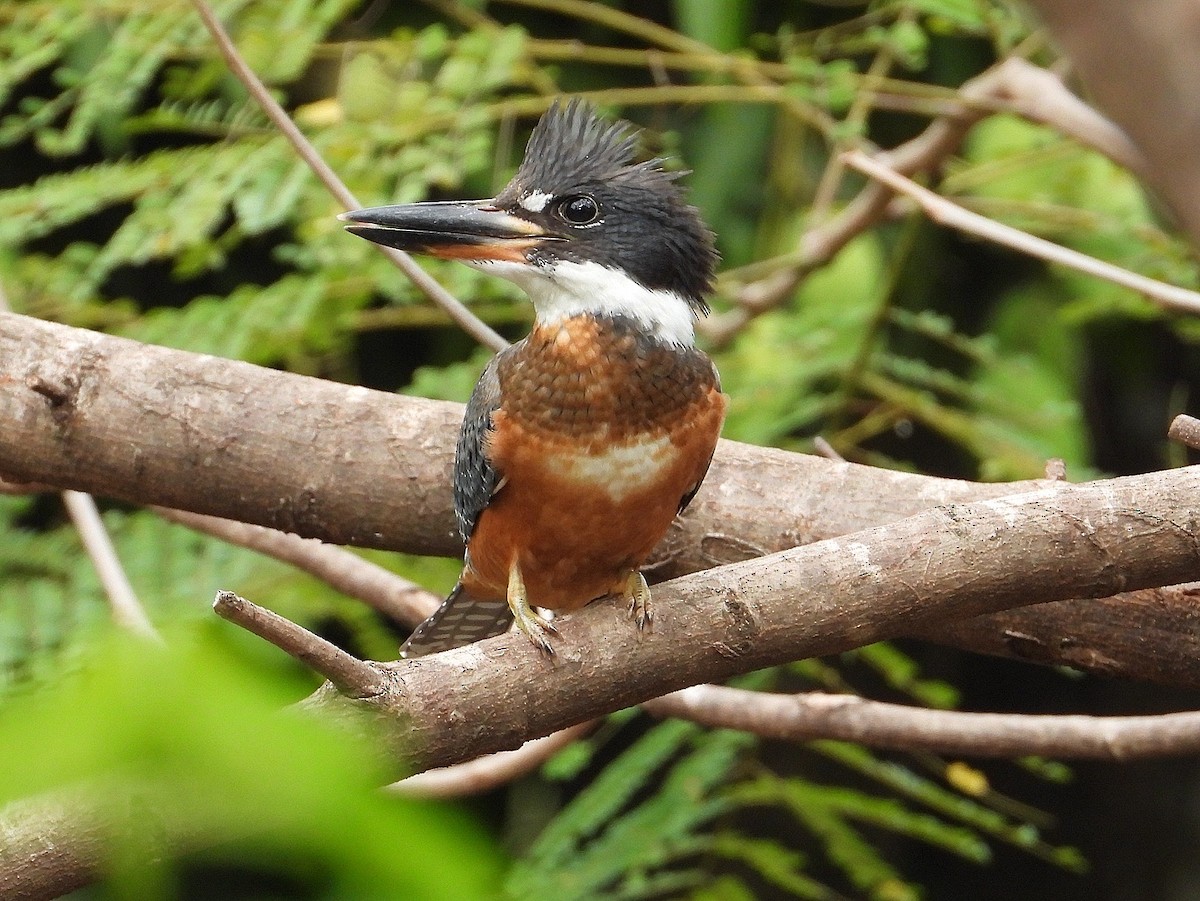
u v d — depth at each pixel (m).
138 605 7.63
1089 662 7.38
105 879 2.03
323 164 8.02
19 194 9.72
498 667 5.67
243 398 7.84
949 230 13.30
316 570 9.02
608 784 9.34
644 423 6.75
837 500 7.78
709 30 11.02
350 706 5.14
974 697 16.61
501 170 10.38
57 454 7.82
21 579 9.39
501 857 1.89
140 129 10.11
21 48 9.99
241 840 1.80
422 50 10.26
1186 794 16.42
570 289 7.03
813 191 13.66
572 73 13.47
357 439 7.82
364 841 1.66
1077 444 10.92
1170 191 1.32
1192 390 15.59
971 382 12.89
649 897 11.23
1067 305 12.41
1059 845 16.72
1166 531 6.00
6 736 1.56
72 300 9.55
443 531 7.82
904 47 9.95
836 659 13.18
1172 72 1.29
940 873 16.73
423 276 8.33
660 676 5.92
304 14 10.12
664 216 7.14
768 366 10.80
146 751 1.59
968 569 5.98
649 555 7.52
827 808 9.59
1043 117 9.23
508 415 6.80
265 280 13.88
